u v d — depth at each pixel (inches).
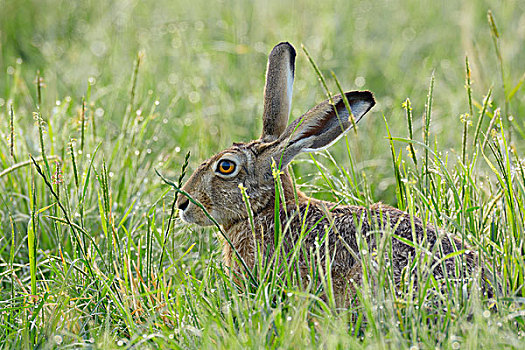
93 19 788.6
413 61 707.4
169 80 643.5
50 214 431.8
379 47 726.5
